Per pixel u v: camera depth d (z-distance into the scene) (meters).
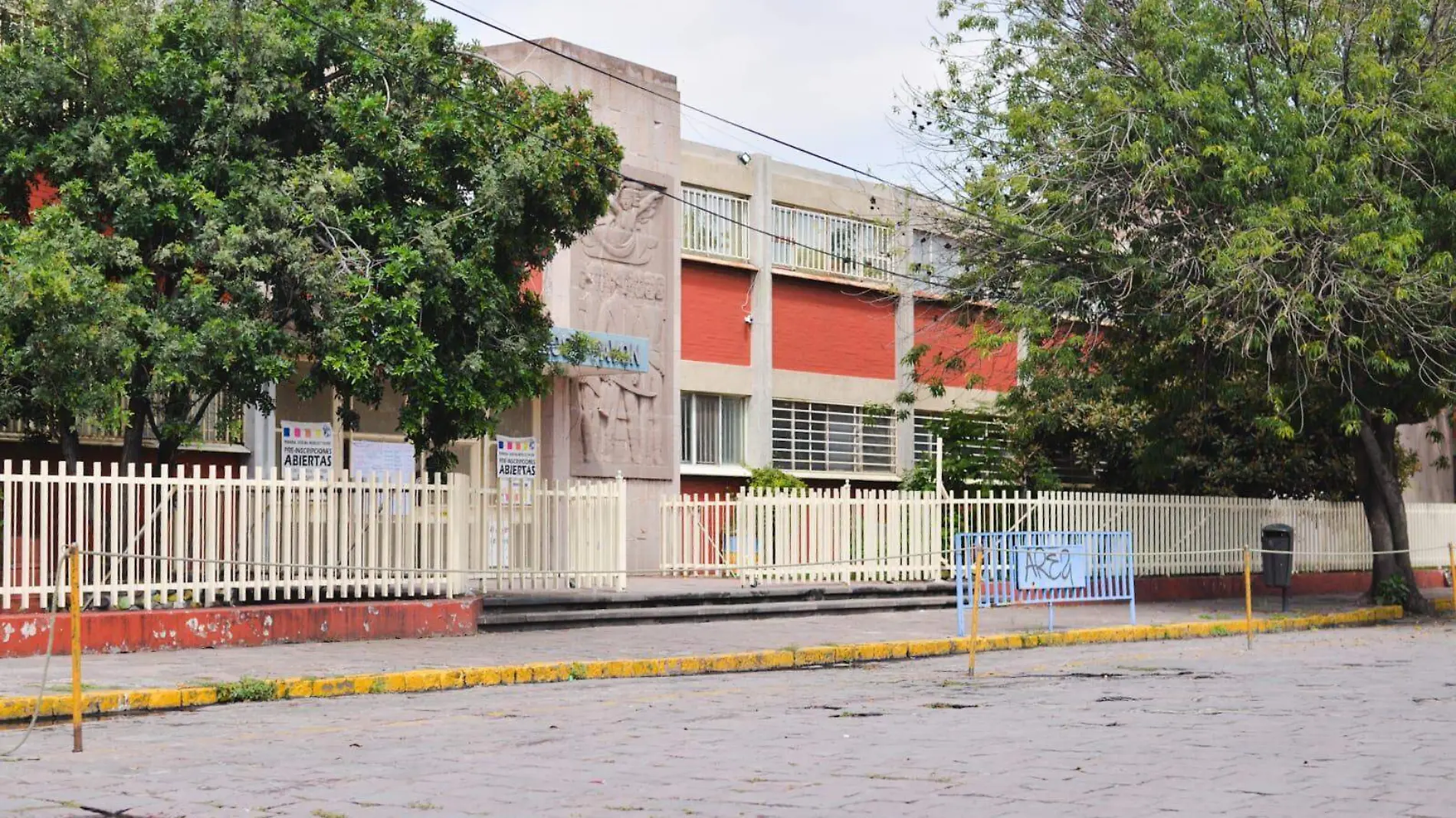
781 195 32.66
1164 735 10.05
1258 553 27.22
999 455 30.58
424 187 17.47
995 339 23.23
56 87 16.48
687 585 23.28
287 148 17.70
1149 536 26.34
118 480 15.46
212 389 17.16
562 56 25.80
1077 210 23.27
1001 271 24.16
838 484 33.62
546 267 25.56
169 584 15.72
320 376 17.27
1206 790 7.89
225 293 16.84
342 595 17.36
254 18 16.81
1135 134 22.80
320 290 16.31
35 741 10.24
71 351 14.98
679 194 28.05
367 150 17.38
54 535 15.41
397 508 17.58
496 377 17.94
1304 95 21.86
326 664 14.38
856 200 34.09
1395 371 22.28
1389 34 22.67
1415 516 34.00
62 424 16.73
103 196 16.56
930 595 24.14
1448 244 22.58
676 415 27.86
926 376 30.94
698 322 30.97
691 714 11.59
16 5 17.17
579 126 18.66
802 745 9.70
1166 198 22.47
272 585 16.42
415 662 14.72
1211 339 23.08
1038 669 15.60
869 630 19.36
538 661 14.99
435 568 17.92
